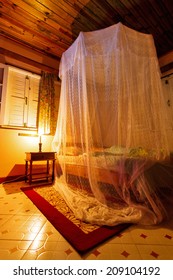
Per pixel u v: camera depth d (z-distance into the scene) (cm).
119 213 154
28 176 301
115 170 176
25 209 177
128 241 120
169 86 347
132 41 191
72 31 272
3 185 272
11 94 312
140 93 200
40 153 286
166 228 138
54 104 356
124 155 177
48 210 171
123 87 194
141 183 154
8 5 224
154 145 197
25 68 329
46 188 254
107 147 212
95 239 119
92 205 171
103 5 221
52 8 227
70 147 232
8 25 261
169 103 345
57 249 111
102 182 185
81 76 204
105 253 107
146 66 205
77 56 207
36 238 123
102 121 212
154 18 246
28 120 331
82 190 210
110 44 190
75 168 221
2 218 156
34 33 279
